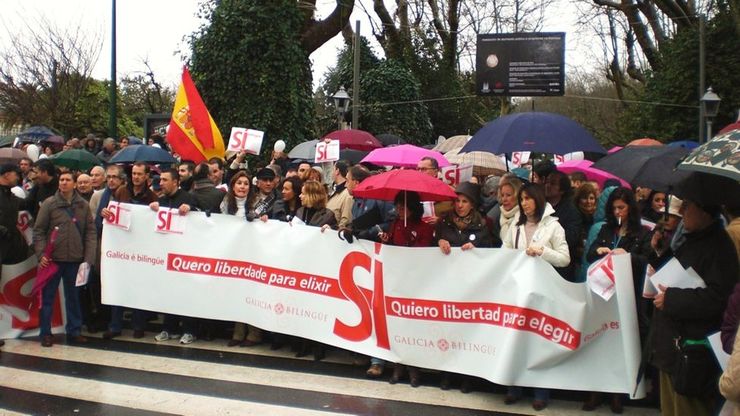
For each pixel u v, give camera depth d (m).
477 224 5.91
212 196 7.51
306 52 17.61
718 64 21.44
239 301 6.84
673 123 22.19
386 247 5.91
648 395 5.46
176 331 7.59
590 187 6.15
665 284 3.86
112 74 18.11
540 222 5.42
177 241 7.04
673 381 3.80
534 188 5.43
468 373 5.53
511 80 13.79
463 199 5.86
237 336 7.04
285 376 6.02
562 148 6.11
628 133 25.31
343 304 6.22
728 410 3.36
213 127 9.25
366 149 13.19
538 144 6.13
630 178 5.48
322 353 6.63
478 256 5.52
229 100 15.62
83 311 7.62
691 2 24.34
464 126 28.09
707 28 21.62
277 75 15.70
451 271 5.62
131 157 9.55
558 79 13.68
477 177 10.29
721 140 3.22
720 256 3.70
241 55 15.42
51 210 6.87
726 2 21.52
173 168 8.13
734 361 2.73
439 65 27.39
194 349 6.86
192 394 5.50
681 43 22.20
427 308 5.72
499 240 6.05
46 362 6.33
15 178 7.19
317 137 18.34
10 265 7.15
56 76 25.61
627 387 5.17
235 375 6.02
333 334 6.27
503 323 5.36
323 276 6.35
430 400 5.46
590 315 5.21
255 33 15.48
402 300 5.83
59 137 16.16
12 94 25.58
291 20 16.00
